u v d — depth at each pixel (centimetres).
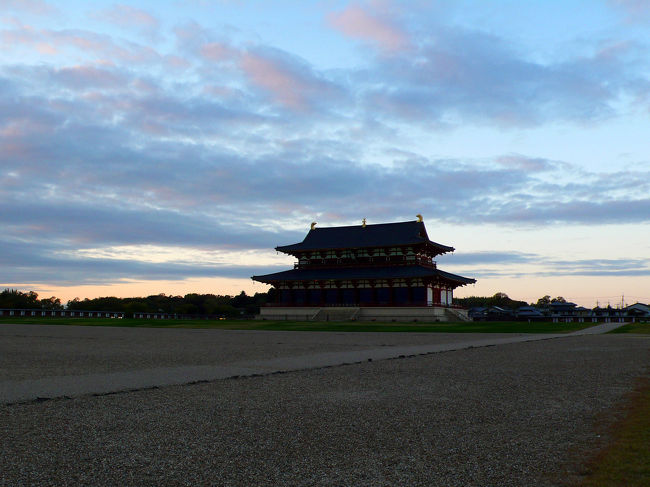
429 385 2092
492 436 1268
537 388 2009
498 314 15425
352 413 1538
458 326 8369
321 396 1833
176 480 959
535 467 1026
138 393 1897
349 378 2303
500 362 2989
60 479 960
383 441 1225
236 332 6881
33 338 5312
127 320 10212
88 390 1958
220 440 1230
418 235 12912
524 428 1348
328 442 1216
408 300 12188
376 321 11100
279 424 1395
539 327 8038
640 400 1716
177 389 1991
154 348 4084
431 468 1027
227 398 1792
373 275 12156
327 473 1001
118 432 1305
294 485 938
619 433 1271
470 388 2011
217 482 951
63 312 12550
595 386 2055
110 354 3525
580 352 3672
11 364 2877
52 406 1645
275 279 12975
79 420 1442
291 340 5162
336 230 13912
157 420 1441
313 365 2823
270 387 2041
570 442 1205
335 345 4431
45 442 1209
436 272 11712
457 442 1214
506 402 1712
